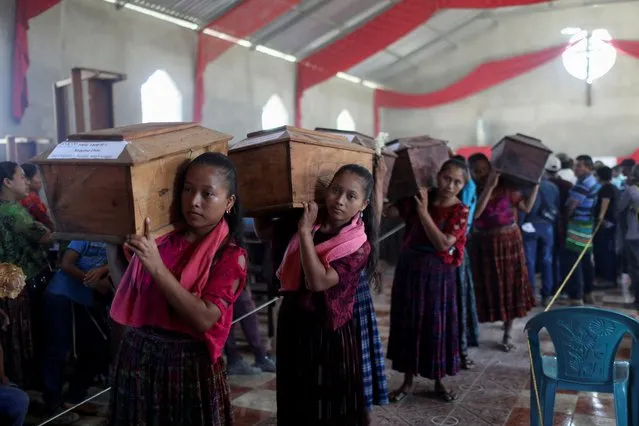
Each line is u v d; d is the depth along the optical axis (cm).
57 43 700
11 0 629
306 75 1171
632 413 228
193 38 916
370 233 234
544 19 1453
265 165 203
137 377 160
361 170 206
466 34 1513
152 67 843
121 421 162
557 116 1451
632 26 1377
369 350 235
